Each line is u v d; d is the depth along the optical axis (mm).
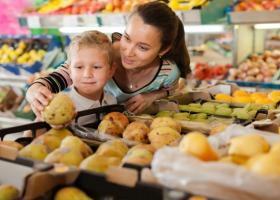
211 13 3320
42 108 1279
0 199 900
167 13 1624
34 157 1033
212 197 748
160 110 1859
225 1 3584
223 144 987
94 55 1527
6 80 4133
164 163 795
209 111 1818
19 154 1008
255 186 716
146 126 1388
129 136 1332
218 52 4426
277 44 4180
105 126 1377
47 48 4324
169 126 1374
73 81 1596
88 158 987
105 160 993
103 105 1685
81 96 1627
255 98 2143
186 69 2088
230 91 2406
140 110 1774
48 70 3967
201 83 3816
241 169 744
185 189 769
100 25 3703
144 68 1884
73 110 1310
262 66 3828
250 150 865
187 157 797
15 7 4656
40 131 1349
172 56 1975
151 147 1072
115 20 3598
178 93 2107
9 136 3418
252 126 1316
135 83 1906
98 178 862
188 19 3262
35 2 4684
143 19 1553
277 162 751
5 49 4457
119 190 843
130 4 3787
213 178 744
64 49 4230
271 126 1342
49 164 898
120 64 1834
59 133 1286
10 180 970
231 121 1513
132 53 1606
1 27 4742
